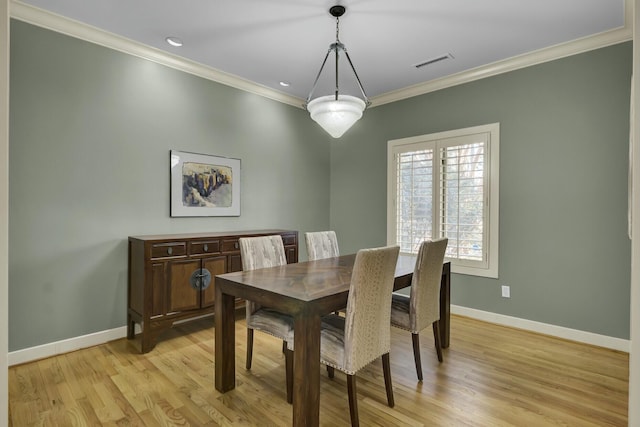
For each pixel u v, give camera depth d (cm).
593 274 288
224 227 373
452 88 369
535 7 241
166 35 285
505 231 334
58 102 263
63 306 267
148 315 274
